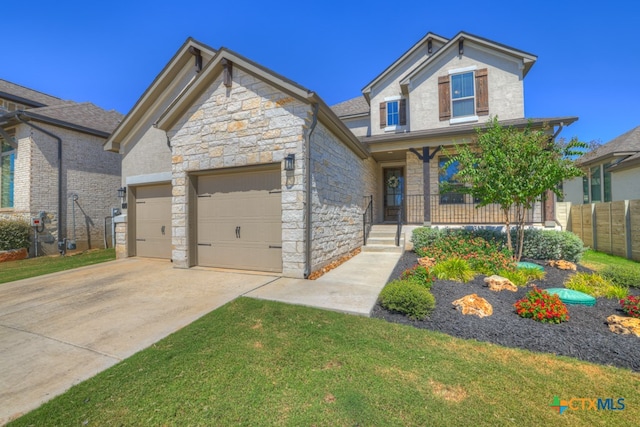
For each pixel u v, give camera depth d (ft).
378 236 32.35
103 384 8.08
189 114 22.47
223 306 13.94
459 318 12.25
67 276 20.66
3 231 31.55
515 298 14.60
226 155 21.08
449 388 7.79
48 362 9.32
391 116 40.55
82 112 41.88
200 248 23.03
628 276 15.94
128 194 29.48
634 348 9.62
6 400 7.55
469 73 34.12
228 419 6.73
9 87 43.16
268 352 9.62
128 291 16.72
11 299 15.62
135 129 29.50
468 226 28.09
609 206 28.91
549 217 26.81
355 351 9.66
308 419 6.72
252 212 21.20
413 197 34.04
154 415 6.88
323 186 22.00
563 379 8.16
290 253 19.15
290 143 19.17
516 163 20.25
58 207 36.22
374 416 6.79
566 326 11.34
